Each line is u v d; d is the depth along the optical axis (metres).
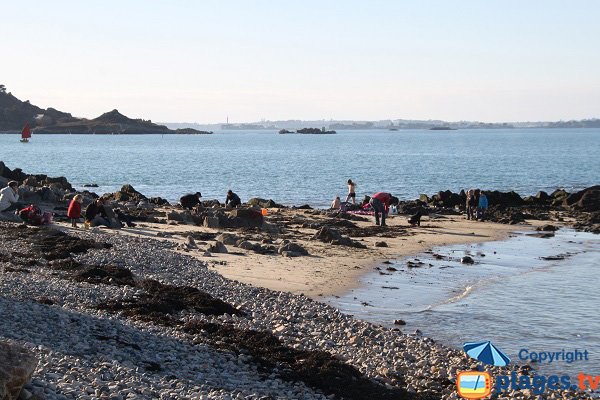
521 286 29.69
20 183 60.72
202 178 101.00
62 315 18.05
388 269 32.16
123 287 23.14
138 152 193.38
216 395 13.70
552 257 37.28
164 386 13.80
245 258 32.91
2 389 10.53
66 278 24.05
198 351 17.22
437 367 18.20
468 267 33.69
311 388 15.76
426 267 33.25
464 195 63.56
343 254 35.50
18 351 11.16
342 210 54.03
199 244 35.81
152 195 76.88
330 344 19.38
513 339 22.12
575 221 53.97
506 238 44.12
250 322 20.73
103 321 18.20
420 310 25.25
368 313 24.50
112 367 14.34
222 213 44.59
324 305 24.41
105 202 42.22
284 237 40.44
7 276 22.81
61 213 44.88
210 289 24.91
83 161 144.38
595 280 31.16
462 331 22.81
